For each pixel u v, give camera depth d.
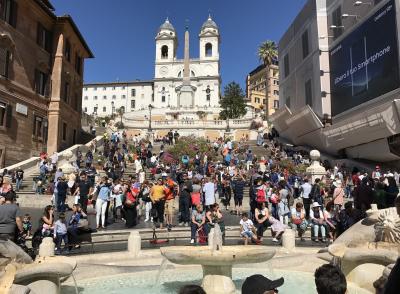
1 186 18.14
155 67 120.81
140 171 22.73
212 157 32.03
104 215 14.90
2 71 27.94
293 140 41.38
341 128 29.67
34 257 9.23
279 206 15.38
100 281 8.56
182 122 58.09
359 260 7.52
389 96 25.67
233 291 7.44
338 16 32.75
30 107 31.44
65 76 36.62
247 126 57.09
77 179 20.05
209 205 15.86
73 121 39.38
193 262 7.39
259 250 7.54
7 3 28.66
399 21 24.73
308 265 9.75
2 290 5.28
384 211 7.96
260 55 63.22
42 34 33.66
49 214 11.39
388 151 25.56
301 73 39.62
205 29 121.31
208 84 116.94
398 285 2.40
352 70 30.36
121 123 56.47
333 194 16.33
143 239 13.59
